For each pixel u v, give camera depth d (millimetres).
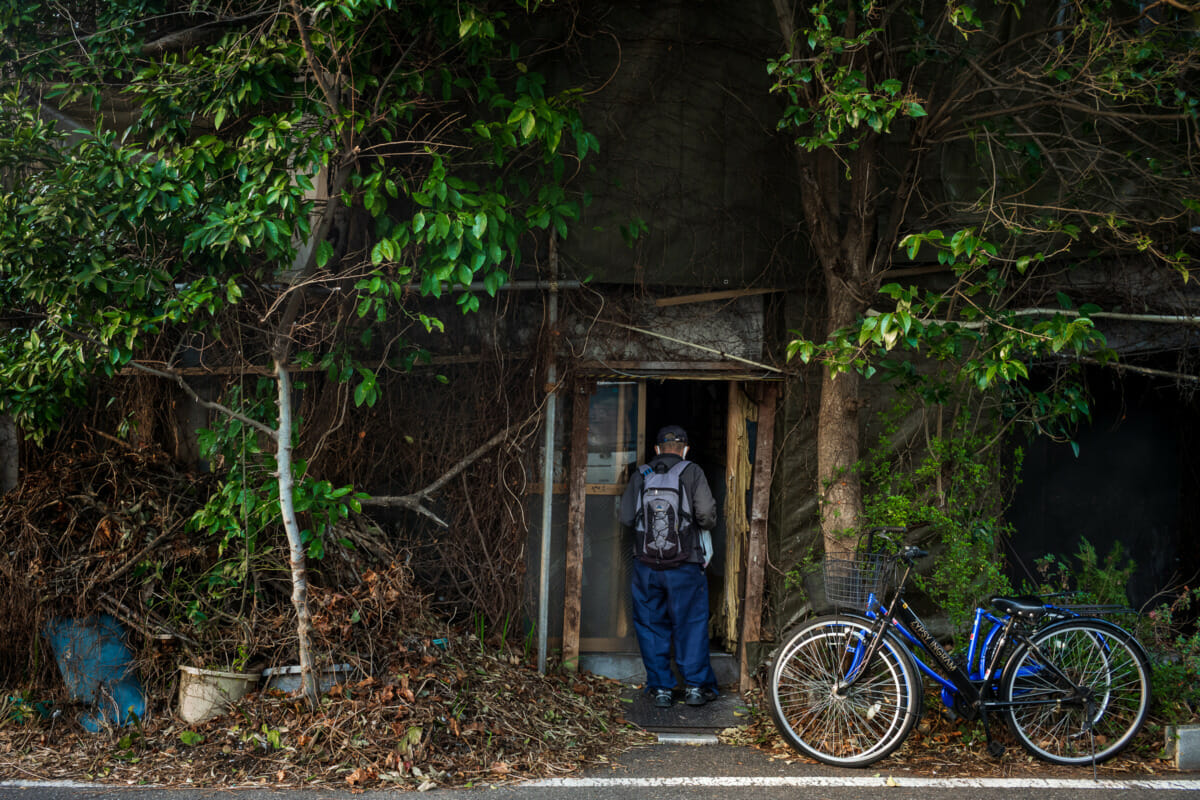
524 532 5887
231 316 5715
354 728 4418
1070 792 4285
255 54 4609
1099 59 4977
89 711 4773
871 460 5914
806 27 5082
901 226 5852
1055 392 5801
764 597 5980
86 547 5066
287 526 4559
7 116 4836
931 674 4719
